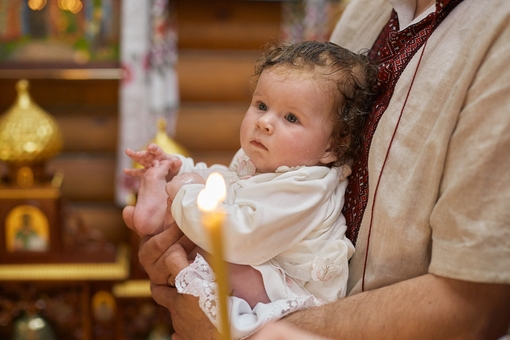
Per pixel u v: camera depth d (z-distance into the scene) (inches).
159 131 91.3
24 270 92.0
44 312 95.9
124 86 102.4
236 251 36.3
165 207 42.6
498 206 29.2
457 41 33.1
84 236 94.6
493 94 29.6
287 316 34.4
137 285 96.0
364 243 36.3
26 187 90.7
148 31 101.7
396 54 37.9
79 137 110.8
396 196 33.6
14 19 104.5
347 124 39.1
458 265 29.8
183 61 113.3
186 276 35.5
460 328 30.5
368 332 31.4
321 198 37.7
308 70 38.6
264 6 113.4
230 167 45.5
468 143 30.3
